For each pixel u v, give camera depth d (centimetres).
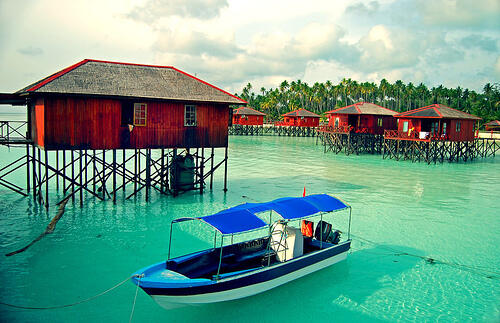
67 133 2017
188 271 1136
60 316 1056
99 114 2097
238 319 1084
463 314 1132
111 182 2855
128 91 2114
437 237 1820
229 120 2555
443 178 3531
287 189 2828
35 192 2258
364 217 2128
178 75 2469
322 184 3064
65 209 2091
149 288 1014
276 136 9138
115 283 1255
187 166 2500
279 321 1080
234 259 1256
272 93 13488
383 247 1672
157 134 2298
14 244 1556
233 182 3058
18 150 4828
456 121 4653
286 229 1309
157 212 2088
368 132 5388
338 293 1247
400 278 1368
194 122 2417
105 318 1059
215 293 1073
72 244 1577
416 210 2316
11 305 1095
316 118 8956
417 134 4656
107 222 1881
